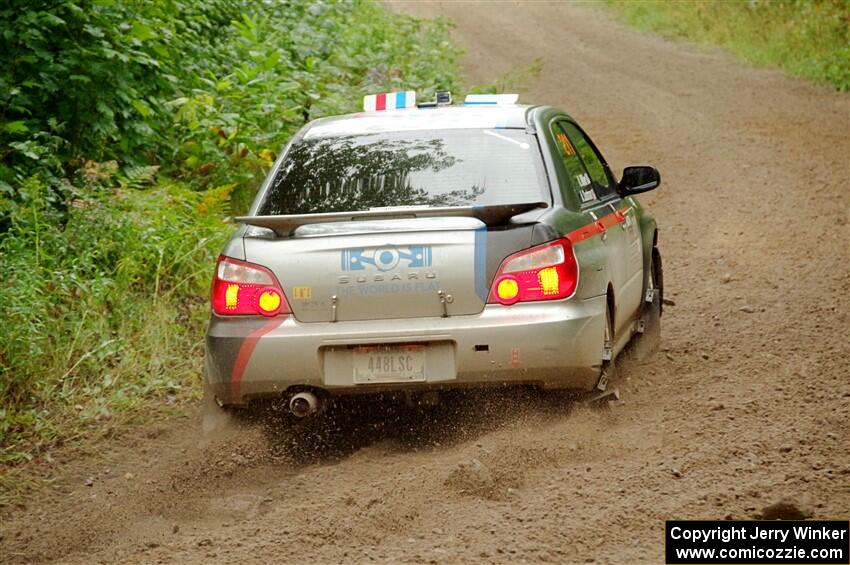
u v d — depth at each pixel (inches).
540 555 321.1
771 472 381.4
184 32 964.0
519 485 381.4
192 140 801.6
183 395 521.7
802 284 691.4
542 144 452.8
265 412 425.7
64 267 593.9
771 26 2224.4
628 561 315.9
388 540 339.9
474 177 439.8
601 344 417.1
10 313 503.5
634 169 533.6
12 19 708.0
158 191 701.9
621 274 476.4
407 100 514.9
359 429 455.2
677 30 2455.7
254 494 396.2
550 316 397.7
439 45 1640.0
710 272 752.3
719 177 1114.7
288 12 1256.2
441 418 445.7
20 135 690.2
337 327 400.8
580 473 387.9
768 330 587.8
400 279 400.2
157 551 343.6
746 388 484.4
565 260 404.5
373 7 1764.3
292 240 410.6
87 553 353.4
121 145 751.7
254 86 868.0
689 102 1643.7
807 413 442.6
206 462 422.3
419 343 399.2
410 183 440.8
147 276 627.2
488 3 3024.1
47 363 518.3
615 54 2210.9
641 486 372.8
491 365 397.1
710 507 353.4
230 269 414.3
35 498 408.8
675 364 539.8
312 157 461.4
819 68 1849.2
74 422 484.1
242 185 789.2
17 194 657.0
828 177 1070.4
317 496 384.2
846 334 564.7
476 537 337.1
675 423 439.8
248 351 404.2
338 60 1165.7
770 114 1508.4
